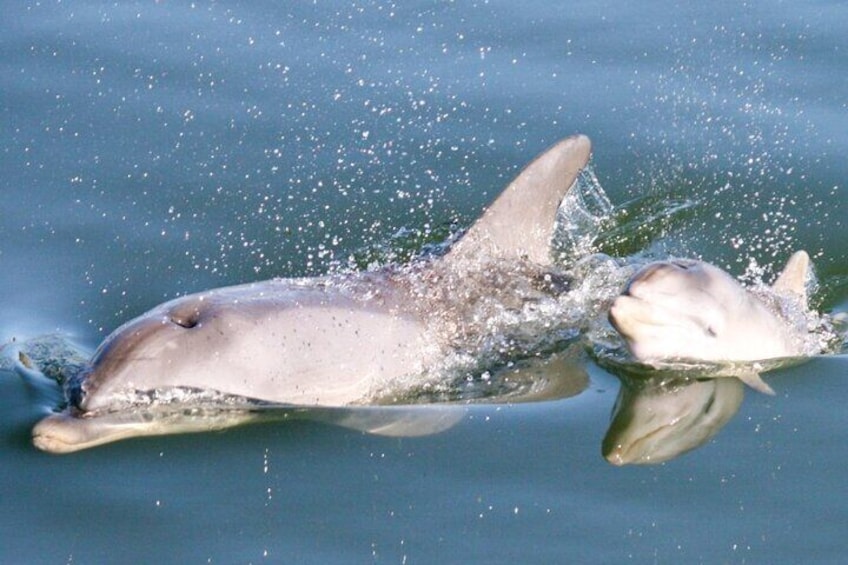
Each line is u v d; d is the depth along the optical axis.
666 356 22.86
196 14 36.09
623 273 26.48
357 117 32.12
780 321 24.31
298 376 21.72
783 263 28.05
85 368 21.61
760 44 34.78
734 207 29.69
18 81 33.09
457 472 20.28
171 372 20.95
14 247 27.56
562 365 23.41
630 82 33.44
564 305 24.97
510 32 35.47
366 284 23.70
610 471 20.30
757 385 22.59
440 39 35.16
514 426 21.50
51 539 19.02
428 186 29.91
